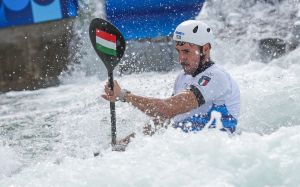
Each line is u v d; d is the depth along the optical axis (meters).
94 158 6.62
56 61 20.00
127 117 11.30
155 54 20.48
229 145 6.36
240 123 9.56
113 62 7.57
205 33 7.96
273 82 12.87
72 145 10.20
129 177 5.87
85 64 20.05
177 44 8.12
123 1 20.23
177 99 7.70
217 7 21.03
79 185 5.82
